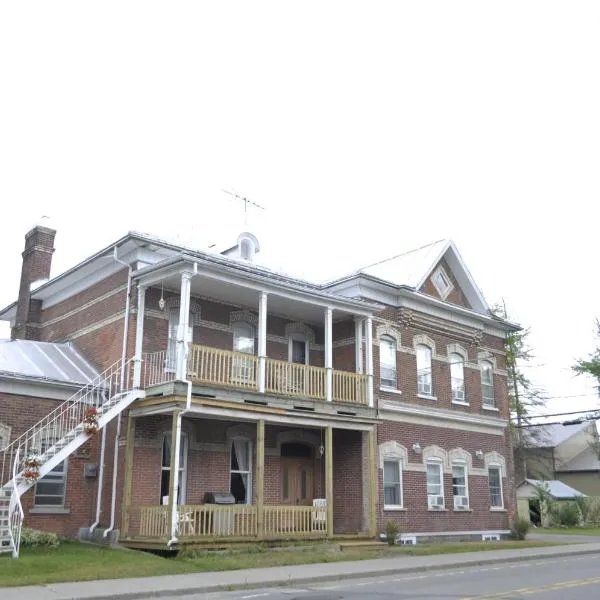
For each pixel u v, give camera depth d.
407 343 27.11
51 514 19.62
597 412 46.81
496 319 31.17
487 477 29.33
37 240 27.12
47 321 26.11
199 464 21.84
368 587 13.80
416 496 25.78
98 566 15.16
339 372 23.69
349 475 24.62
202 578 14.38
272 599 12.09
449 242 29.42
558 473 56.03
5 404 19.41
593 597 11.84
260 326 21.66
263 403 21.16
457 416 28.34
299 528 21.14
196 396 19.59
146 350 21.42
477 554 20.98
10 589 12.48
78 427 18.67
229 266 22.86
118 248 21.92
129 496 19.69
